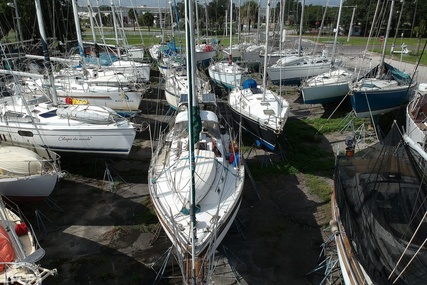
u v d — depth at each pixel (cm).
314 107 1536
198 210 573
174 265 621
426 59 2253
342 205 574
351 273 490
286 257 646
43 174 724
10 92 1139
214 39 2555
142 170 969
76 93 1236
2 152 775
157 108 1484
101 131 873
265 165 980
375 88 1191
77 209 788
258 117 997
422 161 533
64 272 609
